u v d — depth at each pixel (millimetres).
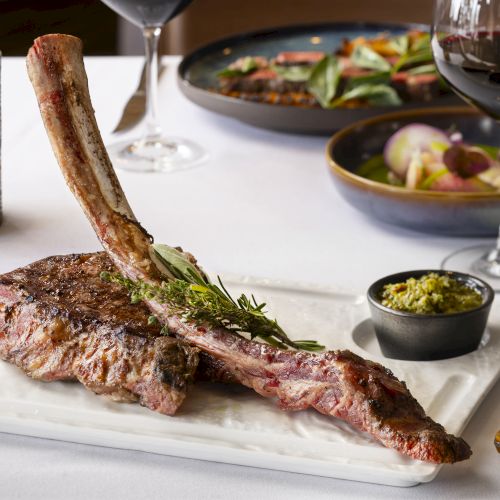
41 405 1287
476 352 1461
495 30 1621
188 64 2863
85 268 1502
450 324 1443
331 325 1545
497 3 1608
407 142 2135
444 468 1201
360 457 1185
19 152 2465
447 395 1344
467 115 2307
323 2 4895
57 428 1232
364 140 2258
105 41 4262
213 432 1232
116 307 1392
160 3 2217
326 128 2426
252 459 1185
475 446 1249
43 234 1982
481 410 1335
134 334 1296
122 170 2332
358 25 3109
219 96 2479
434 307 1492
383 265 1857
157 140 2482
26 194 2203
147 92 2445
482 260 1865
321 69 2582
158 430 1240
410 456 1160
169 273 1431
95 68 3102
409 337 1465
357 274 1816
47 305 1356
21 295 1389
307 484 1173
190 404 1292
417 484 1166
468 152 2080
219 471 1196
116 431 1218
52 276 1476
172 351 1263
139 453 1231
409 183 2070
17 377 1354
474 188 2025
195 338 1316
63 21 4090
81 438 1236
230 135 2598
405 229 2025
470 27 1638
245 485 1171
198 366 1318
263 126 2486
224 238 1981
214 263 1860
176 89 2957
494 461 1217
